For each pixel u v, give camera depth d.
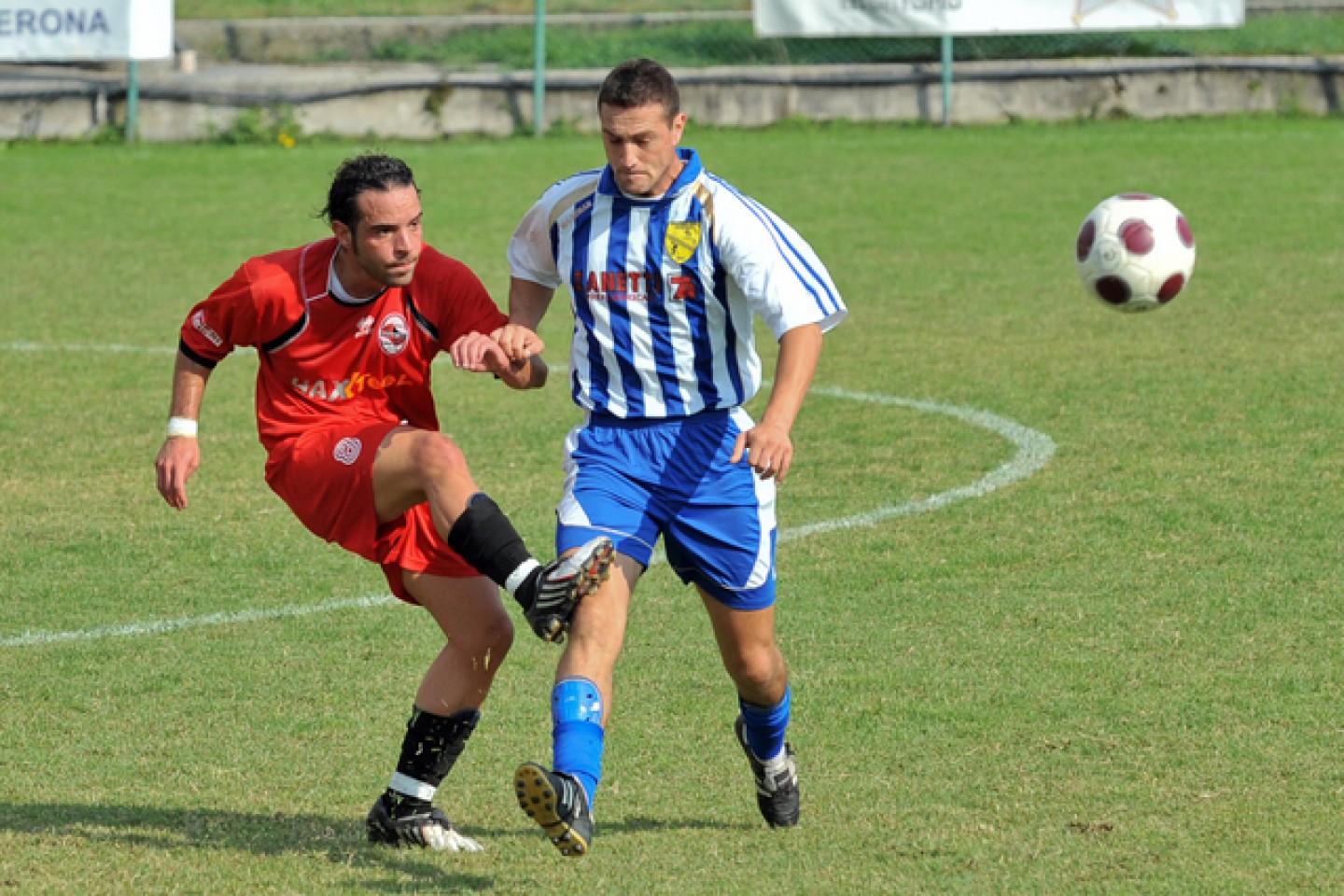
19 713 18.80
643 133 13.84
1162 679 19.20
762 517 14.85
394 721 18.67
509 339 14.50
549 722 18.66
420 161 68.00
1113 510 26.14
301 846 15.23
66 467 29.83
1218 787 16.19
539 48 74.12
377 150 71.12
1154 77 77.38
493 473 29.16
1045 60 78.94
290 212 58.06
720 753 17.58
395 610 22.50
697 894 14.02
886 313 42.50
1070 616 21.50
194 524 26.52
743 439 13.63
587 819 12.76
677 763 17.33
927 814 15.77
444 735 15.08
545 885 14.30
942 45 78.12
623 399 14.80
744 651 15.12
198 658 20.64
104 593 23.20
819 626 21.36
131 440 31.72
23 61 68.00
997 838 15.11
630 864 14.74
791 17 72.25
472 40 81.81
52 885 14.23
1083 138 72.12
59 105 72.88
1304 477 27.64
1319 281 44.81
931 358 37.50
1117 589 22.52
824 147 71.00
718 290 14.46
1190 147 69.25
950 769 16.89
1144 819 15.47
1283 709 18.20
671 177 14.36
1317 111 78.38
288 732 18.31
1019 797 16.09
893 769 16.94
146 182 63.88
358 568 24.38
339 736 18.20
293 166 67.38
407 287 15.08
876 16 72.25
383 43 81.69
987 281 46.19
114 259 50.53
